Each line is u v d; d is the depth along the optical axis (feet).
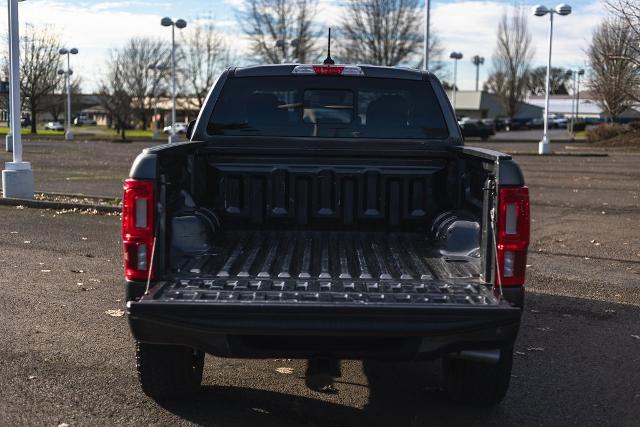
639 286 27.94
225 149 18.17
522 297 13.70
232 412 15.49
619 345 20.68
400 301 12.91
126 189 13.55
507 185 13.53
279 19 202.90
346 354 13.17
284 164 18.21
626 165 97.91
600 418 15.60
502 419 15.42
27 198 48.93
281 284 13.85
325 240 17.78
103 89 221.87
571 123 244.01
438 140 18.67
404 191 18.29
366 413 15.61
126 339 20.20
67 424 14.65
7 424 14.58
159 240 13.82
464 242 15.70
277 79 18.66
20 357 18.54
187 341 12.91
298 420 15.15
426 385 17.48
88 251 32.91
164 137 204.23
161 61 239.30
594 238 38.75
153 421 14.90
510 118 310.45
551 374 18.28
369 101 18.78
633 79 110.32
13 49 48.62
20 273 28.12
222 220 18.25
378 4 199.21
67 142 165.68
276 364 18.76
